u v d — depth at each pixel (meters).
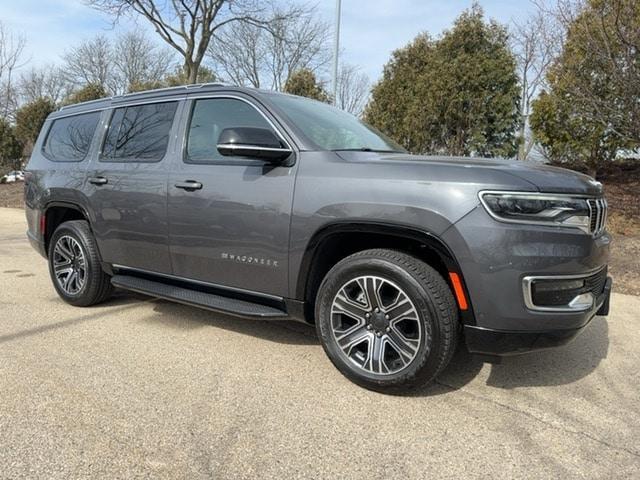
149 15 16.47
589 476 2.30
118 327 4.18
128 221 4.11
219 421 2.71
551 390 3.17
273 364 3.47
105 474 2.23
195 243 3.69
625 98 7.96
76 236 4.57
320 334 3.23
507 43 13.16
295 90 16.84
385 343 3.02
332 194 3.05
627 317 4.72
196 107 3.87
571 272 2.69
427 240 2.79
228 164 3.55
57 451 2.39
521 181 2.68
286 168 3.29
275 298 3.41
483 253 2.66
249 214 3.38
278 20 18.66
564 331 2.73
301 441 2.54
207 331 4.12
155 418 2.72
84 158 4.57
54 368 3.33
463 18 12.02
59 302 4.92
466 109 11.46
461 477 2.28
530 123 11.59
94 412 2.77
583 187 2.82
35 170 5.08
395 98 14.46
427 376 2.88
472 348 2.84
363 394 3.05
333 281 3.14
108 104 4.57
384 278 2.95
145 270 4.15
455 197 2.72
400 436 2.60
